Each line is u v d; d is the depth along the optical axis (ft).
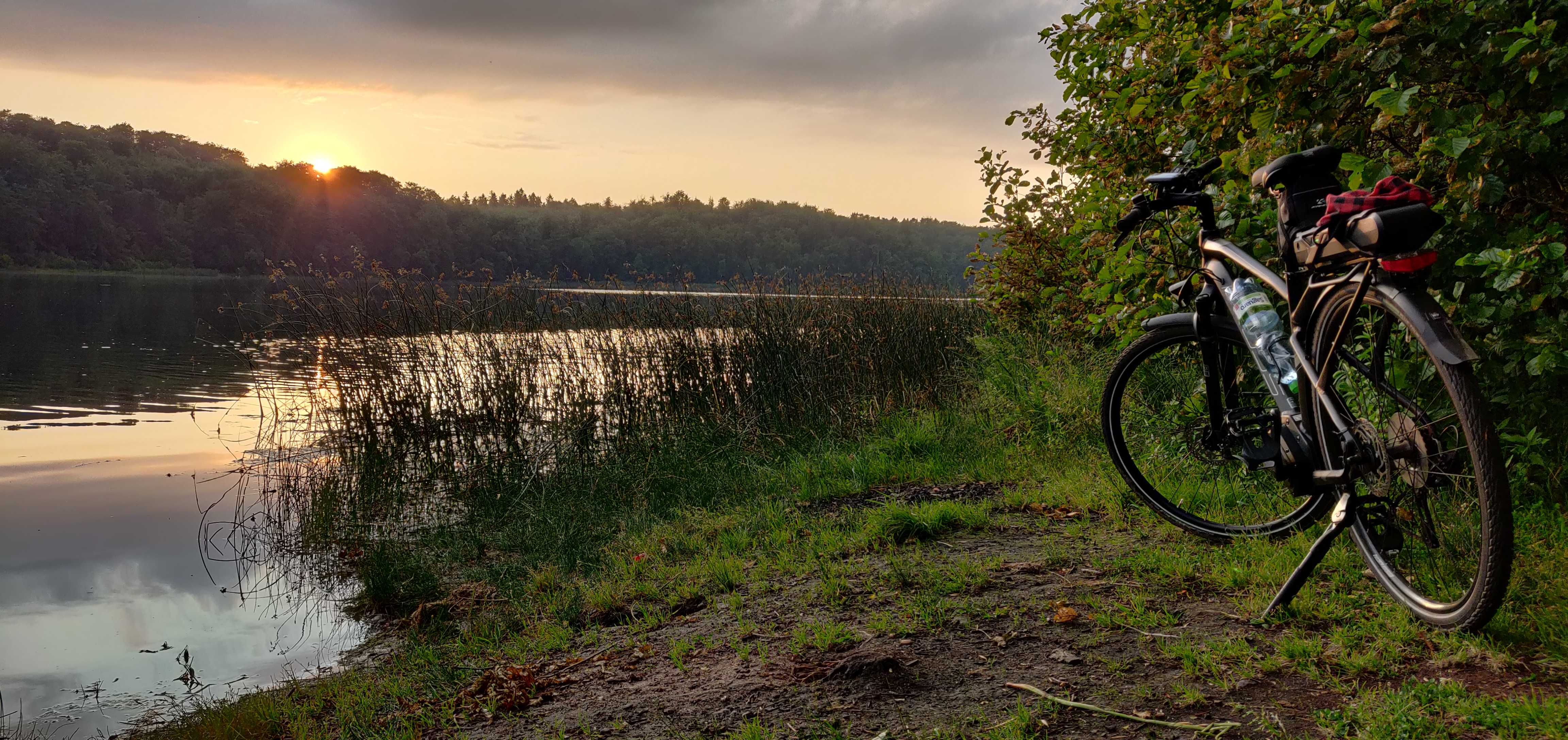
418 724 9.55
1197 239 12.57
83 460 30.76
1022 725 6.89
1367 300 7.57
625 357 29.22
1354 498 7.98
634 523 18.69
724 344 29.25
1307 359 8.48
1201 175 10.66
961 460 20.12
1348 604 8.27
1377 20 10.33
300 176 394.52
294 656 14.44
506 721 9.02
